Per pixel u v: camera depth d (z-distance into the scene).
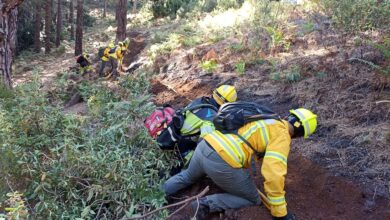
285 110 5.38
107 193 3.90
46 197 3.87
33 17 22.66
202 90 6.83
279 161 3.22
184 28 12.75
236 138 3.40
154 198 3.90
